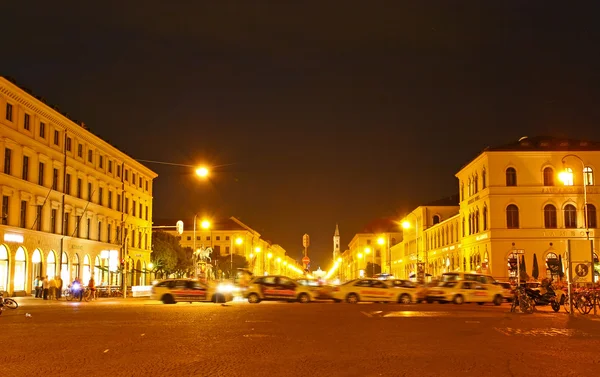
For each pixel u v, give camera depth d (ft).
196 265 274.77
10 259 168.76
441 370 41.91
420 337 62.28
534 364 44.65
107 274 242.37
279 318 87.35
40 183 187.93
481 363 45.03
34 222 182.19
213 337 61.11
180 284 139.13
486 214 226.17
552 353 50.57
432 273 324.39
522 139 233.96
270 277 142.82
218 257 449.06
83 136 218.18
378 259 580.71
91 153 228.22
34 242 181.88
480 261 232.73
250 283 142.20
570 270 104.27
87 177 222.89
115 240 251.19
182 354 48.75
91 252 226.58
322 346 54.54
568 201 219.20
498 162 222.89
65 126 202.90
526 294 108.88
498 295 138.10
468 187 254.47
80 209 216.13
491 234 219.61
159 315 93.35
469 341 58.90
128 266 265.34
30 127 180.55
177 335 62.85
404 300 140.15
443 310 111.45
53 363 44.19
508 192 221.05
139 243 284.00
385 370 41.81
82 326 73.61
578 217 218.18
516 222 220.23
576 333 67.36
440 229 307.78
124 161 262.67
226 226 519.60
